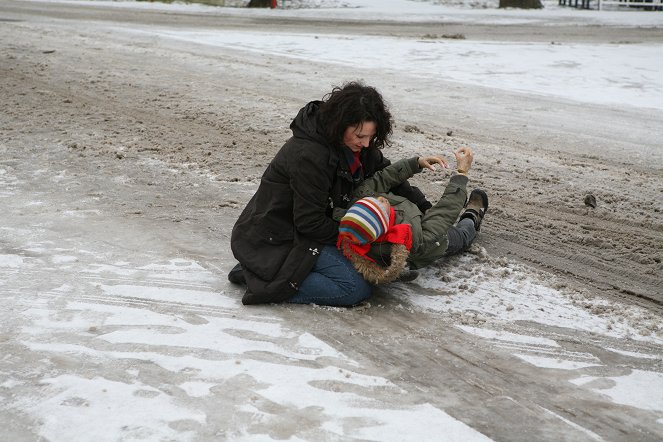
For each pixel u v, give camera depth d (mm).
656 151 8125
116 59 13766
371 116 3895
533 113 10078
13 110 9430
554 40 19875
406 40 18828
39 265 4738
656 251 5113
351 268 4133
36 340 3748
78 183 6590
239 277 4395
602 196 6383
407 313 4125
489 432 3012
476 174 7016
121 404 3186
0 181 6637
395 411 3146
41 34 17375
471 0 34375
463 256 4941
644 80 13148
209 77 12117
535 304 4242
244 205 6016
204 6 29906
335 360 3586
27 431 3008
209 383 3354
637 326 3984
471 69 14078
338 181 4172
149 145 7855
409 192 4805
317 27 22328
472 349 3717
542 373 3488
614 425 3078
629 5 33156
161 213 5809
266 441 2926
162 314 4055
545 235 5434
